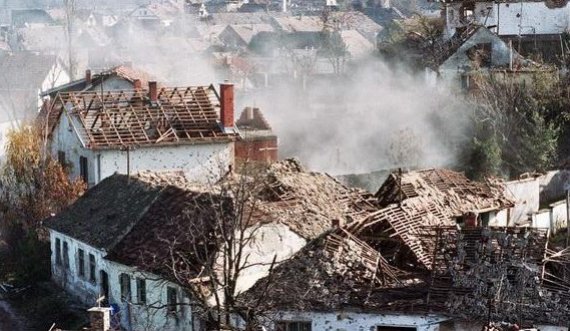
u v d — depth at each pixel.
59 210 89.94
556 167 105.12
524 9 135.50
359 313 59.25
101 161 93.94
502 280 58.28
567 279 59.34
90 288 75.31
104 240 72.94
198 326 62.47
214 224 64.62
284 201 76.62
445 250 62.12
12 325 73.69
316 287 60.62
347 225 70.19
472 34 123.75
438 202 82.81
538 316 56.28
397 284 61.94
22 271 84.38
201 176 97.06
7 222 91.06
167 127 97.81
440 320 58.00
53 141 101.62
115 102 99.50
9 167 92.88
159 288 66.12
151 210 73.44
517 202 92.19
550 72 114.94
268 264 60.84
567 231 87.88
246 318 55.59
